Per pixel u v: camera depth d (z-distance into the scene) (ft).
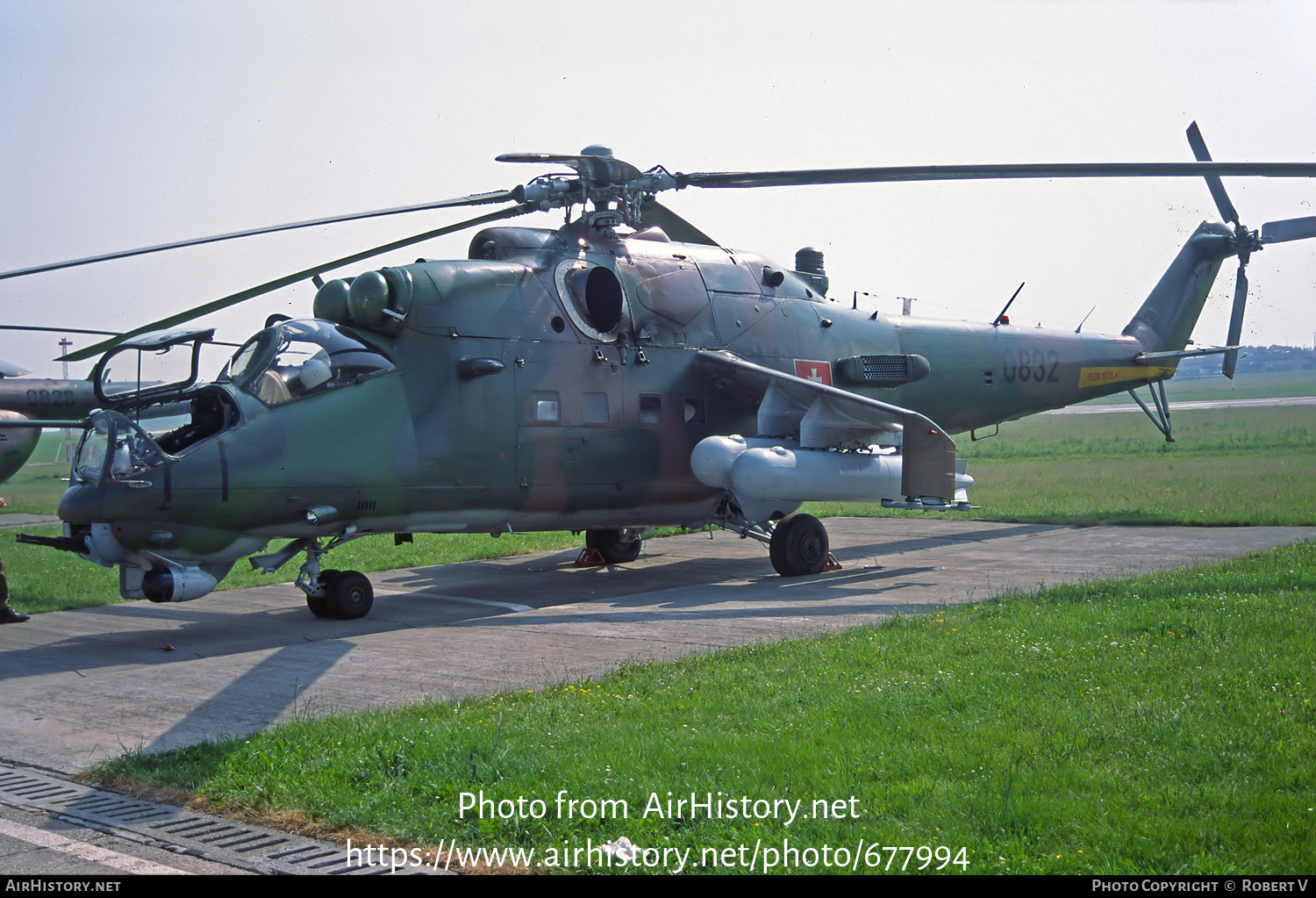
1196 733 17.99
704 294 45.78
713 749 18.31
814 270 52.65
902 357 49.57
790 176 37.42
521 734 19.72
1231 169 32.58
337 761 18.65
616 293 42.55
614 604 38.83
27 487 132.16
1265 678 21.35
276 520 34.58
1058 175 34.71
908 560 48.57
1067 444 153.69
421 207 37.63
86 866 15.19
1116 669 22.72
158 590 33.01
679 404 44.50
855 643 27.35
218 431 33.83
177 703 24.85
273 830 16.46
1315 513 58.08
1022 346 57.57
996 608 31.07
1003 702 20.52
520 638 31.96
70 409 72.69
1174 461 109.40
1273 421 172.04
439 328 38.09
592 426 41.68
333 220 35.76
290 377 35.06
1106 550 47.91
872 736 18.95
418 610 38.68
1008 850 14.10
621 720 20.84
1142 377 63.52
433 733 19.79
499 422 39.17
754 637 30.78
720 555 54.90
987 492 83.66
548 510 41.19
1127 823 14.58
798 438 45.91
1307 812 14.49
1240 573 34.99
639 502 43.93
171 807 17.63
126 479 31.76
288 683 26.71
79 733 22.49
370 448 36.06
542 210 42.32
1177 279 65.10
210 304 37.70
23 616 37.88
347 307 37.19
